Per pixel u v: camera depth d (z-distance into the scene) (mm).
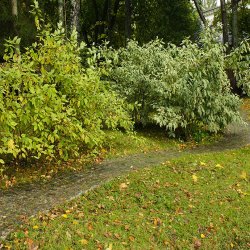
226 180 7094
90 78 7773
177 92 9984
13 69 6711
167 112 10148
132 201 6191
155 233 5406
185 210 6035
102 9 26875
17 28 10914
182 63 10172
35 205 5789
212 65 10016
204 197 6422
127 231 5340
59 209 5699
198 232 5602
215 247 5422
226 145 10109
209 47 10312
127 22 21812
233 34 20188
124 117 8617
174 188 6621
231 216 5988
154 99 10852
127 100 10867
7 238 4824
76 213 5637
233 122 12078
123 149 9164
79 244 4867
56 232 5035
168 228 5559
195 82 9797
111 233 5219
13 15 10906
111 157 8477
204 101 10273
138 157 8562
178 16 25188
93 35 28047
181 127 11055
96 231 5211
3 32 11430
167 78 10211
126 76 10758
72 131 7277
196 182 6930
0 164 7457
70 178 7012
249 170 7570
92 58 8492
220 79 10359
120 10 26703
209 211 6047
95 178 6988
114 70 10977
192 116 10094
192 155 8422
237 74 11320
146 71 11016
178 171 7375
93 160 8172
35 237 4883
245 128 12203
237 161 8125
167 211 5988
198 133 10547
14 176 7031
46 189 6453
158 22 24906
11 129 6699
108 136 9586
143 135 10711
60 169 7527
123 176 6992
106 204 6000
